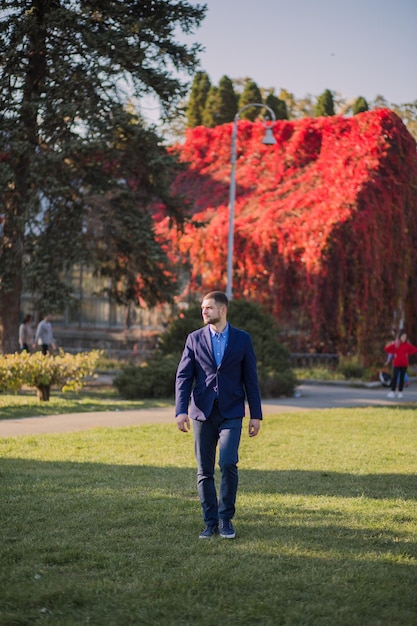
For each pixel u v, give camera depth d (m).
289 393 21.58
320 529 6.84
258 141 38.41
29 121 24.17
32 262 24.11
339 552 6.09
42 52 24.19
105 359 31.81
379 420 15.90
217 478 9.41
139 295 27.88
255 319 23.27
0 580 5.38
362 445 12.41
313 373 29.12
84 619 4.69
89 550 6.12
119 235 25.27
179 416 6.66
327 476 9.63
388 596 5.09
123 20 24.48
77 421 14.80
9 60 24.09
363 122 33.19
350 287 30.64
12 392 21.70
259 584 5.32
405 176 32.62
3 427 13.84
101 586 5.24
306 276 30.97
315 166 34.38
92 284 34.12
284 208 32.53
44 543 6.32
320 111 46.50
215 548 6.18
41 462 10.30
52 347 25.81
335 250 30.61
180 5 24.66
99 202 24.78
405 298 32.59
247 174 37.03
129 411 16.86
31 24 23.25
